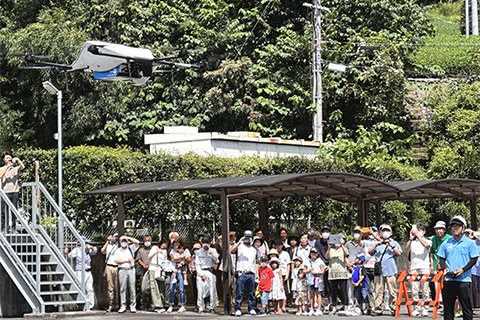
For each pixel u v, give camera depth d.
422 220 44.53
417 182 35.00
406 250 36.78
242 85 54.28
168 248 35.06
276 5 57.47
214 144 41.88
